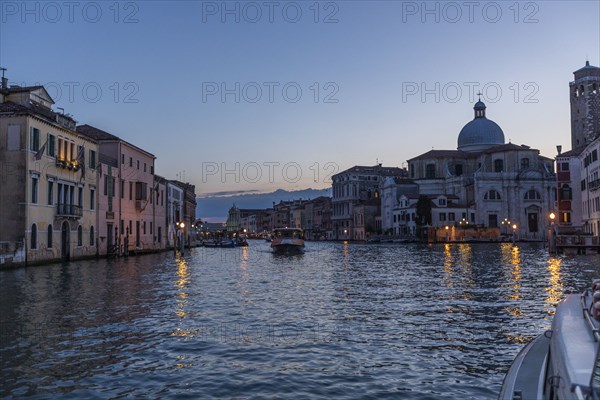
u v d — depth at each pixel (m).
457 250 67.94
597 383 4.29
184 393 8.87
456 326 14.22
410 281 26.55
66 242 44.06
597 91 102.81
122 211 55.78
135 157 60.00
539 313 16.19
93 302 18.72
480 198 110.12
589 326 5.35
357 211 140.75
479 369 10.23
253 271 34.59
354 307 17.58
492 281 25.98
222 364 10.53
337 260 48.53
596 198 65.25
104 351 11.50
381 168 151.62
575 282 25.20
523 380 6.33
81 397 8.65
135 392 8.91
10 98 41.94
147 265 40.31
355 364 10.57
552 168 122.00
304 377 9.73
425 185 123.31
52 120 41.06
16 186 37.62
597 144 64.12
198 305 18.05
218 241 107.06
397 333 13.35
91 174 48.41
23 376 9.73
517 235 108.69
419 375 9.86
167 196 73.69
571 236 52.75
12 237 37.56
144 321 14.94
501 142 129.12
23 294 20.92
